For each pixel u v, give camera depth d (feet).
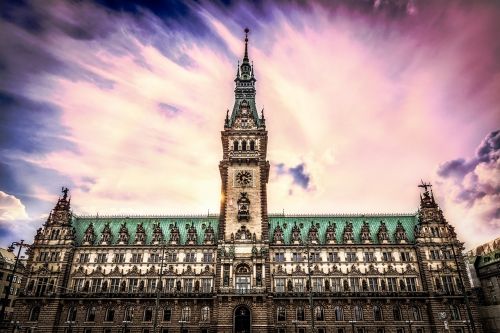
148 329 276.21
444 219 307.58
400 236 309.83
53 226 310.86
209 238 309.83
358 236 316.60
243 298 261.65
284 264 299.38
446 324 270.26
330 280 292.81
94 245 308.19
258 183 305.73
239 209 294.46
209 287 292.40
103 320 279.69
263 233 287.48
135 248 307.58
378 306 280.72
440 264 293.64
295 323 267.59
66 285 293.23
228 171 310.45
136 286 294.25
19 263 383.86
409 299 280.10
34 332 274.77
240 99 359.46
